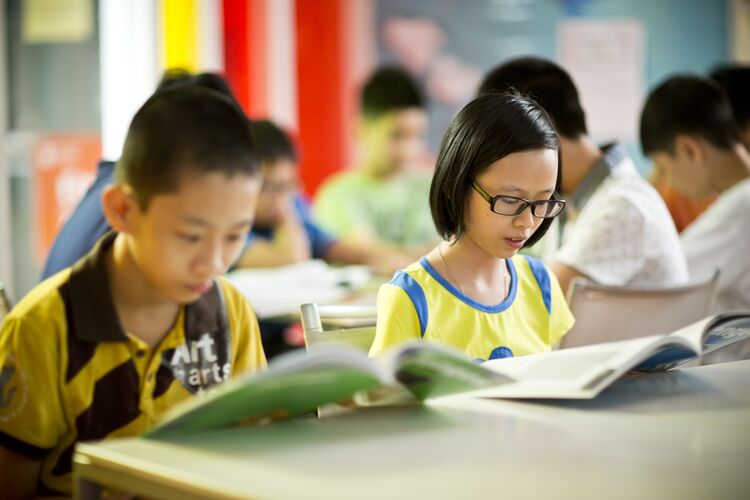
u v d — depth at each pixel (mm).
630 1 4910
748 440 994
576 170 2141
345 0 4949
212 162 1096
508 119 1441
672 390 1244
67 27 4598
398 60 4992
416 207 4867
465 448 953
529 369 1249
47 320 1245
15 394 1231
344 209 4883
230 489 809
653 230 2098
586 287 1722
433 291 1528
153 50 4645
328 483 828
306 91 4980
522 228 1441
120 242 1278
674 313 1866
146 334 1307
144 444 962
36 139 4641
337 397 1064
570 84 2119
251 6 4844
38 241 4641
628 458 923
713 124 2439
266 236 3607
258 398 977
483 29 4969
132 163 1123
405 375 1078
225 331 1376
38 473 1287
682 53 4941
